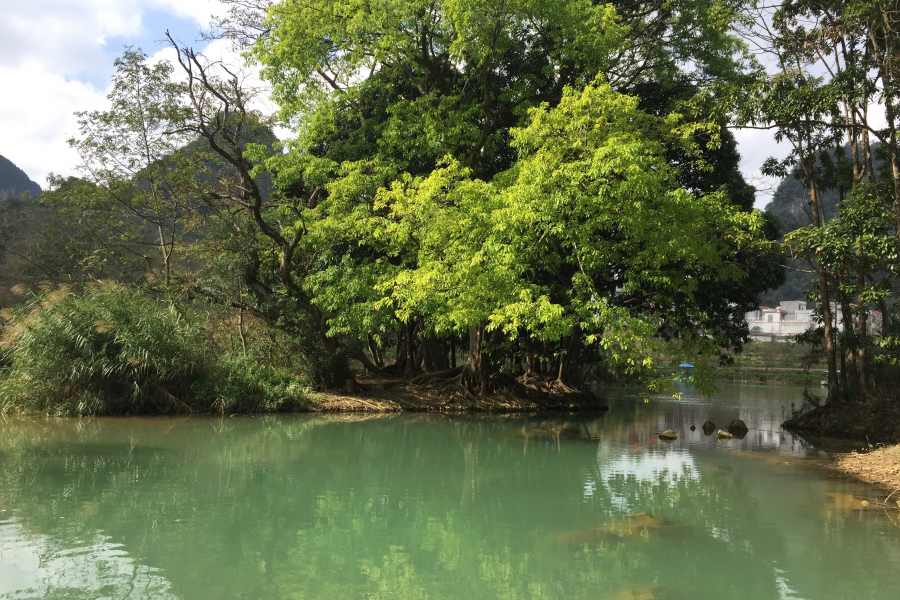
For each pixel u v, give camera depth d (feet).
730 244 53.26
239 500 24.56
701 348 50.49
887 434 44.45
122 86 71.00
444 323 51.62
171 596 15.06
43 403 48.47
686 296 54.49
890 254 35.14
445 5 57.57
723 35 64.23
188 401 51.93
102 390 48.67
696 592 16.28
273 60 67.77
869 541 20.81
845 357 58.13
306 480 28.58
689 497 26.96
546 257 48.01
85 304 50.31
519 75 66.18
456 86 67.72
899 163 37.78
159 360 49.60
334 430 45.83
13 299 91.76
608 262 49.75
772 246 51.70
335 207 60.23
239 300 67.56
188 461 31.96
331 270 61.26
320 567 17.54
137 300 52.95
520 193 43.16
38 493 24.68
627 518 23.44
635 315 53.93
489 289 47.11
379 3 60.13
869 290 40.27
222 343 61.16
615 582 16.88
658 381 47.19
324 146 74.38
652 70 68.80
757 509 24.98
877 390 51.01
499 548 19.74
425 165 66.59
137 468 29.81
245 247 66.18
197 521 21.52
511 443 42.32
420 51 68.49
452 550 19.44
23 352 48.67
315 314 64.64
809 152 51.70
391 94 71.05
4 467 29.45
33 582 15.58
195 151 74.95
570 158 45.32
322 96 70.08
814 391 106.73
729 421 59.21
